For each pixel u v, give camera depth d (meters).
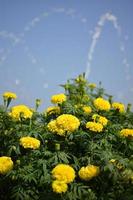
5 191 1.63
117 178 1.49
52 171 1.44
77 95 2.12
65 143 1.66
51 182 1.48
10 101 1.91
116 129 1.78
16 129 1.75
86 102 2.05
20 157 1.64
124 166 1.53
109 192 1.54
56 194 1.46
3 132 1.77
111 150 1.69
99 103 1.83
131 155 1.65
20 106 1.79
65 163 1.58
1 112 1.86
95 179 1.56
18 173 1.54
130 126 1.88
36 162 1.58
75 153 1.67
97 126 1.64
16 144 1.67
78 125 1.61
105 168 1.49
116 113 1.91
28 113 1.77
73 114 1.82
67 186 1.43
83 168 1.50
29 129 1.74
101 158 1.54
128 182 1.52
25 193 1.52
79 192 1.47
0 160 1.55
